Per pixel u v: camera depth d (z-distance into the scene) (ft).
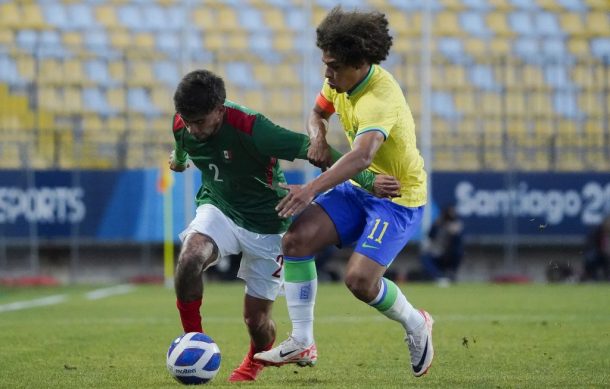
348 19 65.51
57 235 227.20
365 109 65.41
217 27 273.75
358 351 92.43
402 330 114.52
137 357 87.92
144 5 275.80
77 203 227.40
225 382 69.41
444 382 69.51
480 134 245.45
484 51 272.92
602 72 258.57
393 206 68.64
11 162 242.37
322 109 73.41
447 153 243.81
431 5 276.41
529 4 281.13
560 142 245.65
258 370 71.51
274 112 257.96
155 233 227.61
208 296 183.62
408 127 67.92
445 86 259.60
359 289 67.10
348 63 65.87
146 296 184.55
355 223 70.03
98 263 236.22
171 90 258.37
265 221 70.18
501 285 219.20
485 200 228.43
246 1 277.64
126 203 228.02
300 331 68.39
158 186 217.36
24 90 252.42
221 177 69.26
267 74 261.24
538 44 275.18
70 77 257.14
